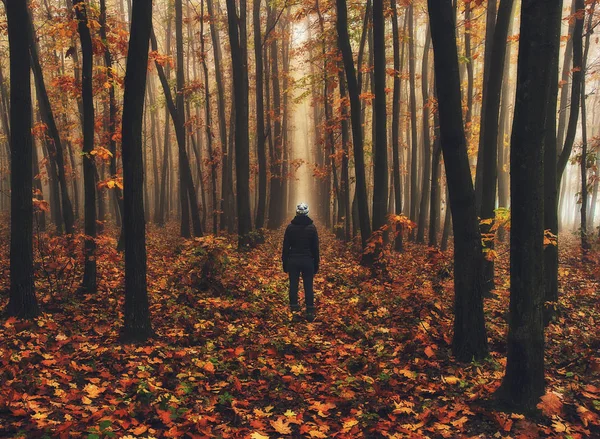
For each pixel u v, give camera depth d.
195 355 5.72
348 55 11.02
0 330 5.86
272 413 4.40
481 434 3.99
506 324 7.29
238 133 14.51
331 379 5.21
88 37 7.80
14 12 6.12
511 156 4.20
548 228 7.24
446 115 5.28
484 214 8.82
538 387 4.35
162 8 27.73
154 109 21.80
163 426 4.04
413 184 20.97
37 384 4.45
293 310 7.83
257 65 17.48
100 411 4.00
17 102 6.27
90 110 7.89
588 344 6.19
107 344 5.88
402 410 4.38
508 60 20.00
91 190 8.01
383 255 10.85
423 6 17.17
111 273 9.88
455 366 5.47
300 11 15.57
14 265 6.44
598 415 4.27
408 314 7.57
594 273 10.71
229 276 9.34
